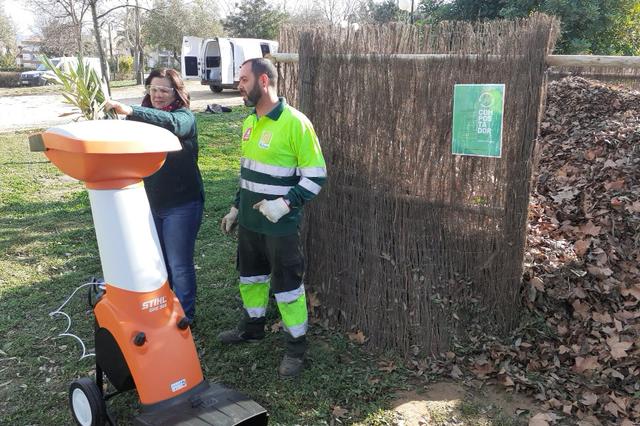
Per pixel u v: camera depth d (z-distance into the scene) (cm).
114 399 334
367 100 392
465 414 321
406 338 385
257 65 327
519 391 340
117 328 275
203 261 545
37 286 492
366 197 398
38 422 316
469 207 371
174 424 255
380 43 387
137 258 276
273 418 318
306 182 329
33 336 407
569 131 682
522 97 342
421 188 381
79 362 374
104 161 257
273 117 333
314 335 411
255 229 353
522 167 350
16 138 1267
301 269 355
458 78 359
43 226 648
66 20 2997
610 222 455
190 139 381
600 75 638
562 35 1312
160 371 274
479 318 381
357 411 322
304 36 413
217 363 372
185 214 387
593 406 319
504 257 367
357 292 409
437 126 371
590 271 399
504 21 351
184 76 3014
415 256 386
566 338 368
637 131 576
